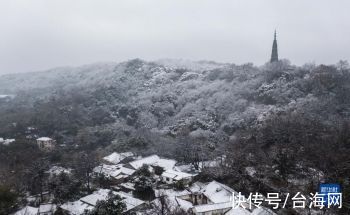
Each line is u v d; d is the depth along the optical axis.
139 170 73.06
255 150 71.56
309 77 110.62
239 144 78.12
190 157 82.50
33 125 117.31
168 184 69.31
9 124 119.31
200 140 91.88
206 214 52.62
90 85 188.25
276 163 64.62
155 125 123.44
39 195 66.75
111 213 50.22
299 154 64.94
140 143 97.75
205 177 71.25
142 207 57.72
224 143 86.62
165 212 54.72
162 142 97.94
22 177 72.19
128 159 88.31
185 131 105.19
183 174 70.12
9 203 53.84
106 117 134.38
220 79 150.38
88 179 70.00
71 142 106.69
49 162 85.06
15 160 84.88
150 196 63.28
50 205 60.56
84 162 78.62
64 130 116.25
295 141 68.88
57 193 63.78
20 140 98.38
